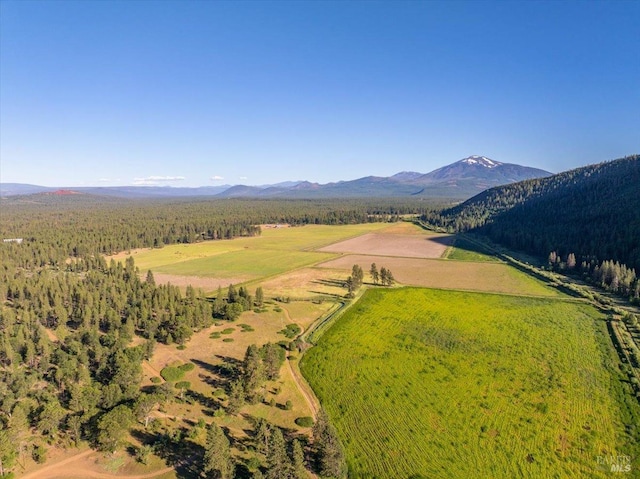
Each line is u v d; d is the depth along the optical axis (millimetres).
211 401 70125
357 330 103500
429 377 78375
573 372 78812
